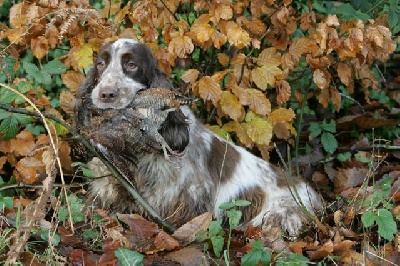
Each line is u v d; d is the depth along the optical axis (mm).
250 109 7641
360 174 8258
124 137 6105
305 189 7641
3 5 9391
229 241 5887
